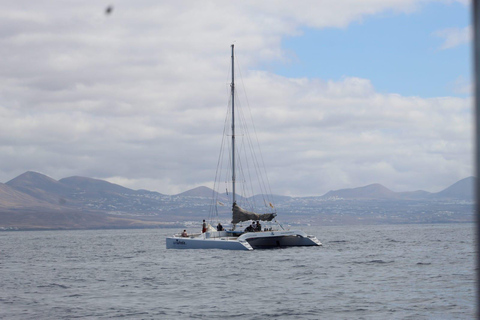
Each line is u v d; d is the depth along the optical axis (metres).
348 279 42.03
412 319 26.06
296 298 33.31
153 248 101.38
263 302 32.12
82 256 81.00
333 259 59.88
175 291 37.69
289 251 71.44
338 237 146.75
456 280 39.91
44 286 42.06
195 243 76.06
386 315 27.17
